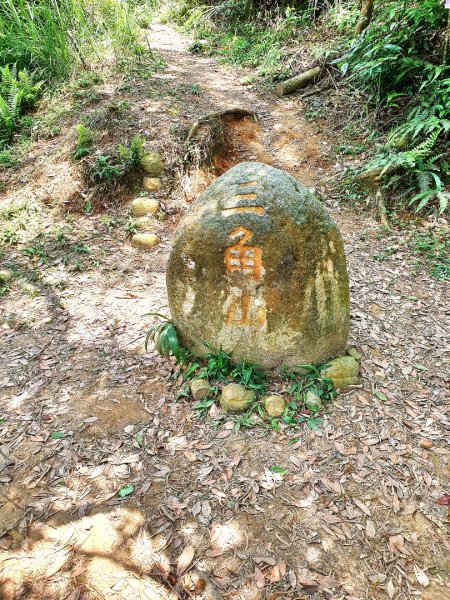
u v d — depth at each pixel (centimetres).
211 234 295
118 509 252
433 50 607
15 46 739
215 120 644
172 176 582
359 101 672
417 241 494
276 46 859
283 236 286
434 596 213
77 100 680
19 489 264
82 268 477
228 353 321
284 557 228
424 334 379
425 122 531
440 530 240
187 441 290
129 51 835
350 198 562
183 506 253
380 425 296
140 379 340
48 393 331
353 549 231
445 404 313
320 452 280
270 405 302
